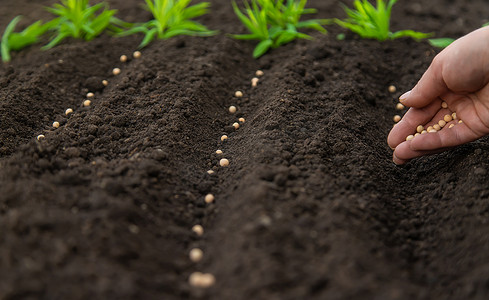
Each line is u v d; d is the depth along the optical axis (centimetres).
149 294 68
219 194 79
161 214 75
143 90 90
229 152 84
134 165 78
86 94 92
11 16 110
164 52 96
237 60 98
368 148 84
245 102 92
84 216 72
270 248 70
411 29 105
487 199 75
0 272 67
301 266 69
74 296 67
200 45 98
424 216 77
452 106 81
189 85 91
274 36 99
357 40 101
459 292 70
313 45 98
